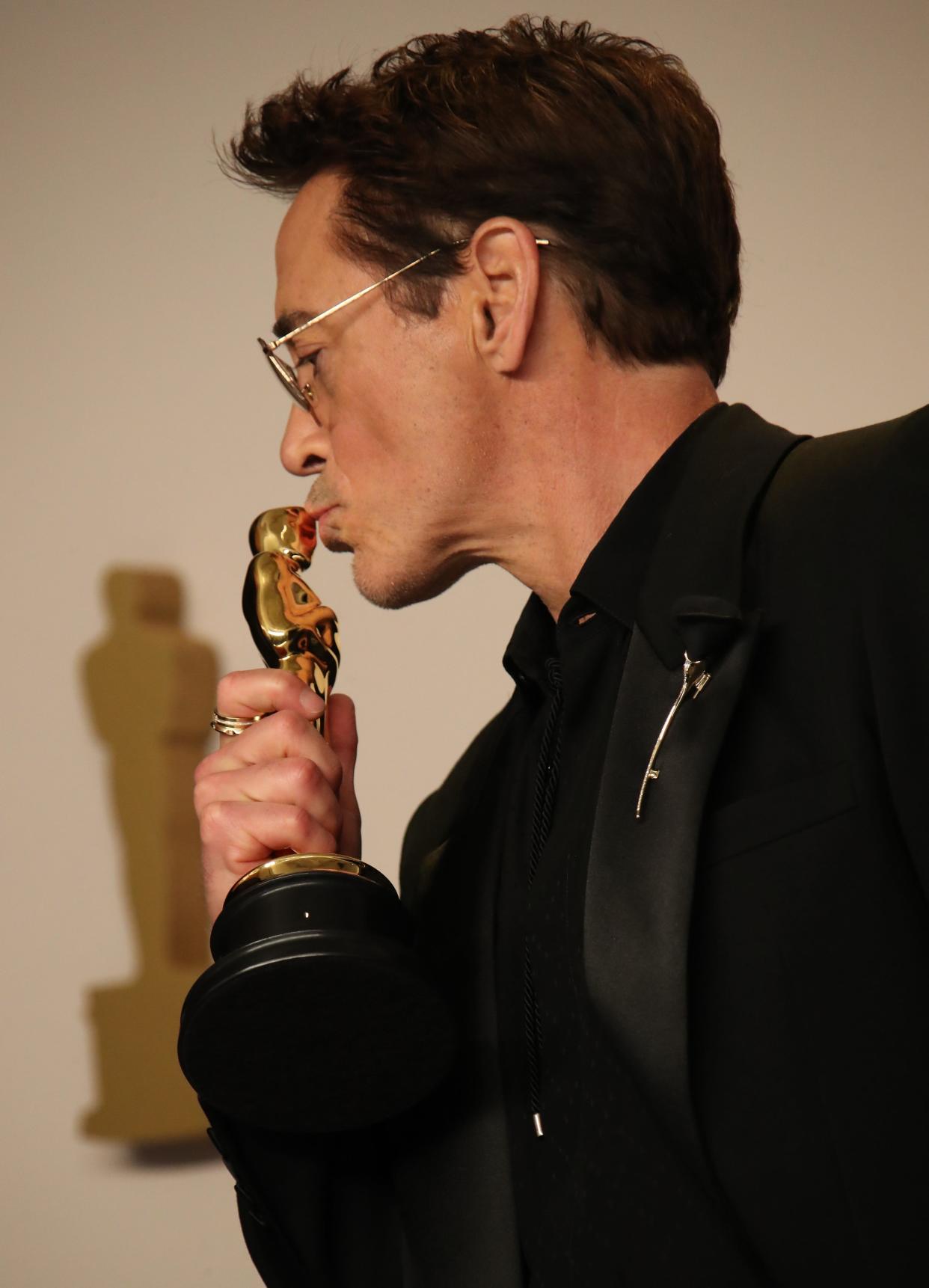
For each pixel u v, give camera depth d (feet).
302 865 10.31
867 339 31.58
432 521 11.64
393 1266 12.10
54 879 29.37
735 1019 8.80
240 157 12.70
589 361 11.35
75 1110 28.89
